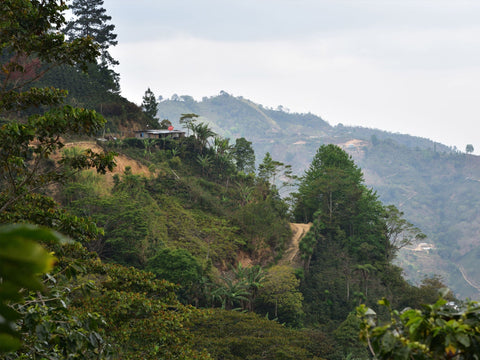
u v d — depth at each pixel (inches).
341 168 4197.8
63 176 552.7
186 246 2598.4
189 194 3307.1
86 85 4687.5
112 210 2309.3
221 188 3799.2
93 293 956.6
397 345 183.8
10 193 543.2
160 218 2790.4
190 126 4308.6
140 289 903.1
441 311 191.6
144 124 4795.8
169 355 829.2
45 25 550.6
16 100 544.4
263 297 2439.7
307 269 3046.3
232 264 2790.4
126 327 779.4
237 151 5226.4
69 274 418.6
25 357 373.1
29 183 539.2
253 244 3034.0
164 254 2171.5
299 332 1844.2
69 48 557.0
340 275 3093.0
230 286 2320.4
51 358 393.7
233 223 3144.7
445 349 179.6
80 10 5743.1
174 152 3973.9
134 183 2864.2
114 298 789.2
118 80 5644.7
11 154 505.4
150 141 4047.7
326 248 3415.4
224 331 1608.0
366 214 3811.5
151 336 810.8
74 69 4800.7
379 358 188.7
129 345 835.4
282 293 2432.3
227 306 2349.9
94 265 756.0
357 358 2046.0
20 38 536.1
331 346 1875.0
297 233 3629.4
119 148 3548.2
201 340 1457.9
